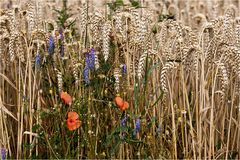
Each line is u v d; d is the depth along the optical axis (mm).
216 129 6906
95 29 6809
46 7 9484
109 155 6684
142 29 6602
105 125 6859
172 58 6754
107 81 6805
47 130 7121
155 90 6766
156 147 6676
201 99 6414
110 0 9680
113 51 6906
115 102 6445
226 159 6684
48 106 7246
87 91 6785
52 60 7090
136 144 6652
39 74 7250
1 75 6906
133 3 7262
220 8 11766
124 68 6609
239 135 6938
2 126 6746
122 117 6691
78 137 6582
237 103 7211
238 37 6836
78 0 10070
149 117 6742
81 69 6832
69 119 6191
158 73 6844
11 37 6672
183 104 6902
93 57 6496
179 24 6957
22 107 6672
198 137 6516
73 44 7156
